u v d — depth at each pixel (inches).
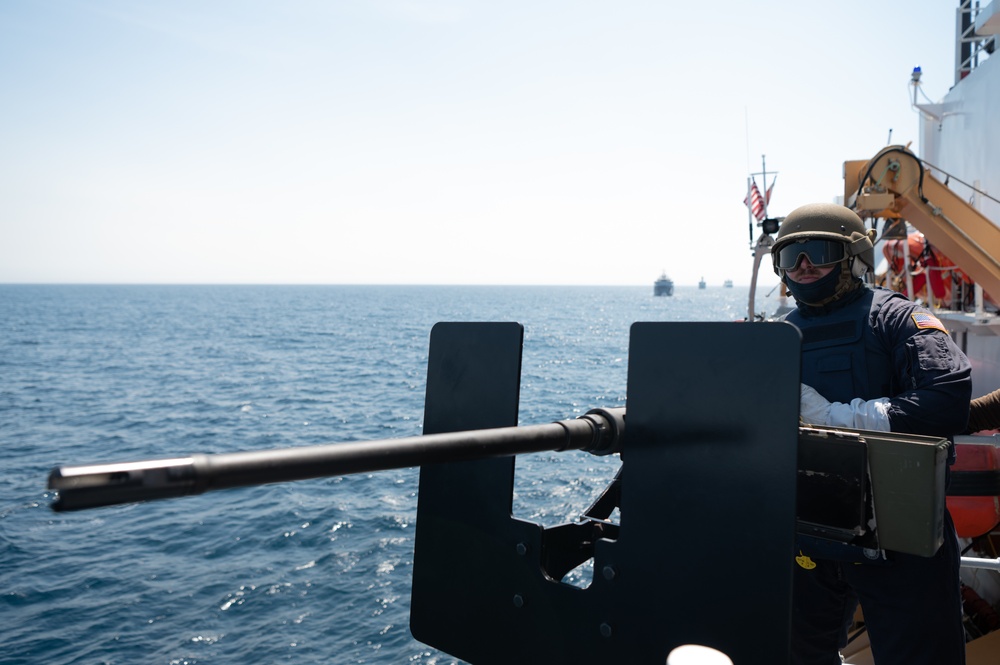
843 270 93.0
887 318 90.3
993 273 205.3
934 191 217.9
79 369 1918.1
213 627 405.4
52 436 1035.9
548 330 3331.7
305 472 40.6
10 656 375.6
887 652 84.9
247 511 622.2
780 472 50.1
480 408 64.7
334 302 7554.1
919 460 61.5
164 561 507.5
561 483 671.8
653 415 56.8
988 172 248.7
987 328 200.4
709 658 39.4
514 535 63.6
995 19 233.6
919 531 61.8
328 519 597.6
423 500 71.1
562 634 60.2
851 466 63.9
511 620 63.7
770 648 49.9
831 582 90.0
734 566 51.8
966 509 143.5
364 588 456.1
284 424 1123.9
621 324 3764.8
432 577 69.9
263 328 3654.0
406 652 373.4
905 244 255.8
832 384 91.1
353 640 387.9
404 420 1142.3
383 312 5280.5
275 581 469.7
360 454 43.1
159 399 1387.8
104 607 431.5
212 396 1424.7
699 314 4434.1
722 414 53.0
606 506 71.6
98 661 369.4
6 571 489.1
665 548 55.2
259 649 379.2
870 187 220.4
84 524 591.5
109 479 33.3
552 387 1449.3
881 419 82.0
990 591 184.9
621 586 57.2
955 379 82.7
